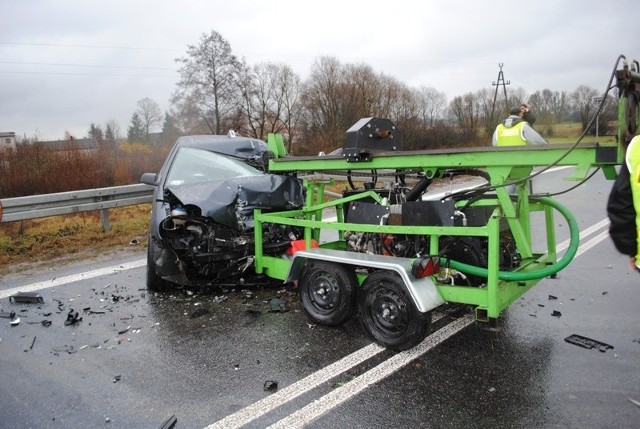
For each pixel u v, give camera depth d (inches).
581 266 263.3
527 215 188.7
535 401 133.2
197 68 1833.2
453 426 123.0
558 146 146.6
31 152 577.3
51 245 326.3
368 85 1624.0
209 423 126.0
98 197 358.0
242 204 222.2
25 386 146.3
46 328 189.6
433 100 1643.7
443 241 178.9
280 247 221.9
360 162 193.9
